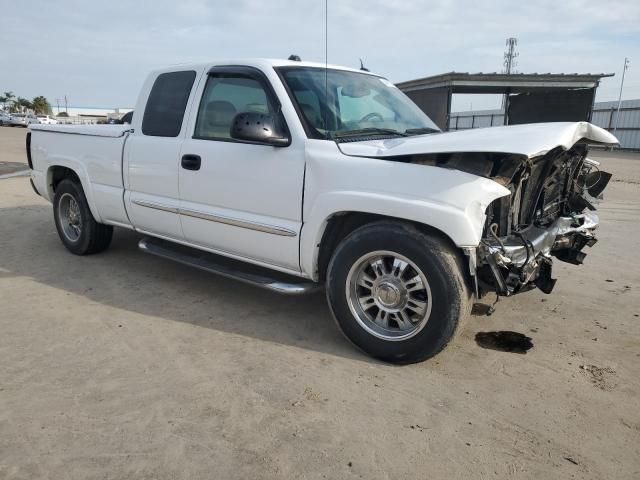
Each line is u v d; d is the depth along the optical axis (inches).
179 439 100.3
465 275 121.4
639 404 115.4
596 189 173.0
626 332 153.8
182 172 164.9
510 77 879.1
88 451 96.5
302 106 141.8
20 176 464.4
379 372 127.3
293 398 115.1
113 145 189.3
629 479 92.0
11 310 161.2
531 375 127.3
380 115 160.6
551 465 95.2
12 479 89.0
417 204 117.6
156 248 182.2
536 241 135.5
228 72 156.9
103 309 163.3
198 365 129.0
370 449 98.5
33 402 111.7
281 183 140.2
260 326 153.3
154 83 180.5
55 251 227.3
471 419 108.7
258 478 90.5
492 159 119.4
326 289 137.3
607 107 1450.5
